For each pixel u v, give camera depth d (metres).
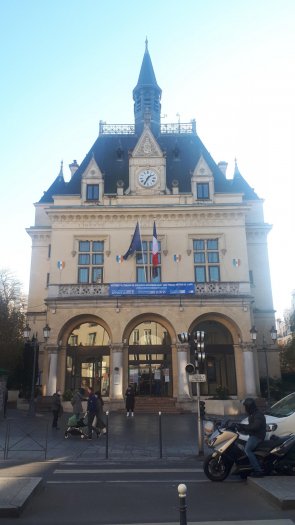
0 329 36.88
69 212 33.69
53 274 32.72
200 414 13.88
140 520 6.93
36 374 31.38
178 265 33.12
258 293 37.00
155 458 13.34
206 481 9.85
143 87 42.91
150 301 30.81
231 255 33.31
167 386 30.53
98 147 39.84
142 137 35.69
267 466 9.96
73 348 31.33
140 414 27.14
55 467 11.90
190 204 33.88
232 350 31.30
